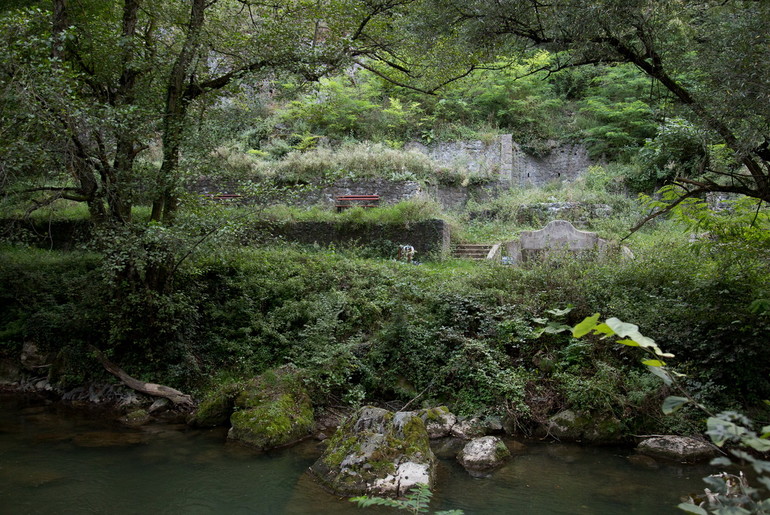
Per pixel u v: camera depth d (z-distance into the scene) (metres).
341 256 13.13
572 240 15.02
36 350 10.27
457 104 25.91
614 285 9.33
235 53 10.11
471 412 8.15
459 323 9.37
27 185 8.79
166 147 9.66
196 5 9.73
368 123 24.53
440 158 23.41
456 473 6.15
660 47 7.58
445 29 8.84
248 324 10.44
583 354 8.45
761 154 6.91
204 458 6.59
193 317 10.33
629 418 7.43
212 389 9.23
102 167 9.06
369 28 10.43
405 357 9.23
